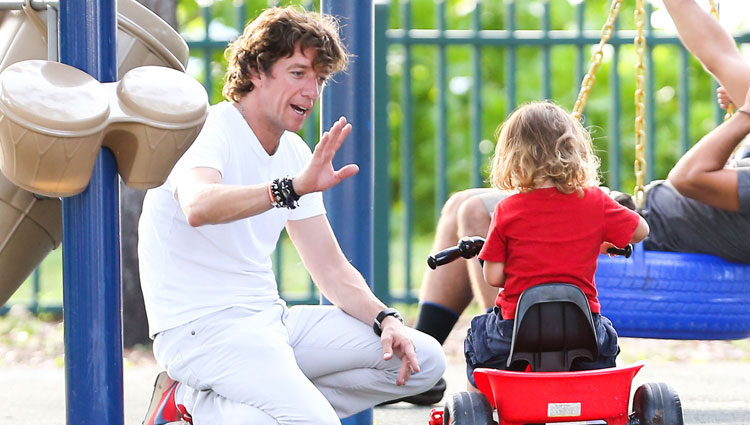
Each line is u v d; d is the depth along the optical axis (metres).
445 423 12.95
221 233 12.29
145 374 22.72
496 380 12.30
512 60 27.22
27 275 13.07
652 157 27.38
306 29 12.08
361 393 13.48
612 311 15.63
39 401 19.72
